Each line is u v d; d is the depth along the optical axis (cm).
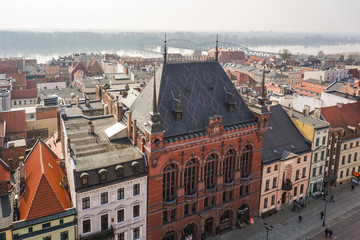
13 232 4706
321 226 7238
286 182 7625
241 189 6969
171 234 6238
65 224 5066
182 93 6175
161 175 5691
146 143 5512
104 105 8525
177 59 6531
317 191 8481
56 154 7288
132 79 16012
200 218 6369
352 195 8550
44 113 10188
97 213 5281
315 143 7950
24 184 5672
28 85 17425
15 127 9194
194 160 6081
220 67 6881
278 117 8219
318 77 18788
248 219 7212
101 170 5144
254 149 6800
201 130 6025
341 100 10994
